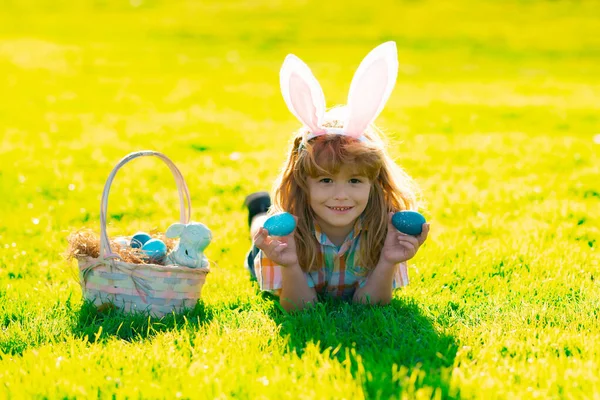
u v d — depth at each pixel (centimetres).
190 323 329
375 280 345
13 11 3138
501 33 2769
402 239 335
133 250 350
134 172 705
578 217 518
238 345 300
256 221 440
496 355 288
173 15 3070
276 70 1831
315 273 358
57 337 320
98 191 626
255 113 1159
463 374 265
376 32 2766
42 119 1063
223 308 355
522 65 2134
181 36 2583
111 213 555
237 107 1222
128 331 325
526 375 267
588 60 2253
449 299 362
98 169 727
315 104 327
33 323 334
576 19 3020
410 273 405
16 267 428
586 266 411
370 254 349
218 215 553
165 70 1769
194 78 1630
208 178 677
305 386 258
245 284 397
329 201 330
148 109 1187
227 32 2691
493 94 1438
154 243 354
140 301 335
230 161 769
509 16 3098
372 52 319
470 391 254
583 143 861
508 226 497
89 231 355
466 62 2188
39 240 484
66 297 369
